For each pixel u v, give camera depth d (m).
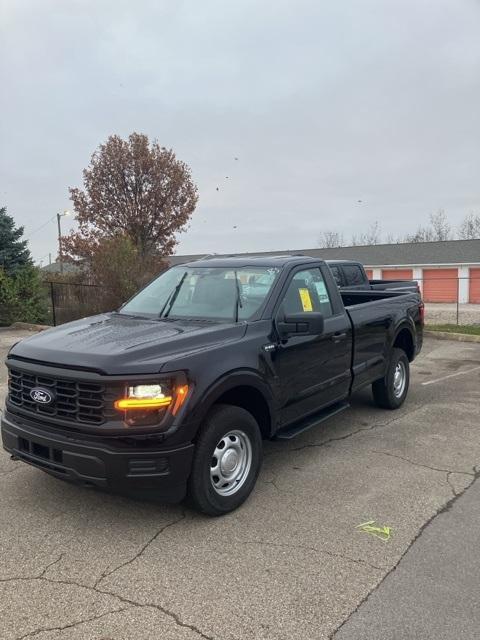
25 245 20.84
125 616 2.86
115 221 23.31
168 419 3.57
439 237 69.12
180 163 23.98
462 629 2.74
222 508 3.96
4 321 16.64
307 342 4.86
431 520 3.91
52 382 3.75
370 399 7.49
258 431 4.26
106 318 4.88
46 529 3.82
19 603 2.97
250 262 5.22
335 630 2.74
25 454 3.91
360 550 3.51
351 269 11.55
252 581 3.17
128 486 3.53
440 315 25.55
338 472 4.82
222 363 3.93
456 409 6.98
